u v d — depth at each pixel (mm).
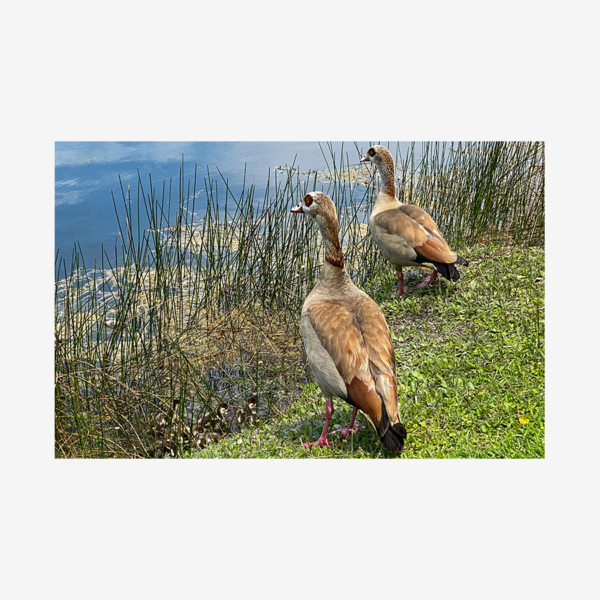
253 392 8180
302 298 9328
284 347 8750
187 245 9664
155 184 12078
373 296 9562
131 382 8195
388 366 5742
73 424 7691
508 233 10258
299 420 7141
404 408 6680
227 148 13156
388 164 9109
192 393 8227
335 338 5875
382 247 9008
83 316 8547
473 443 6148
